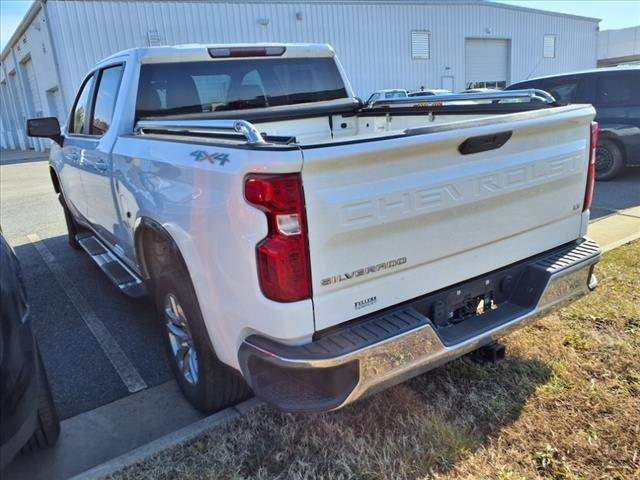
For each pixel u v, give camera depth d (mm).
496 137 2270
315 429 2539
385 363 2000
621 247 4828
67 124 5035
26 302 2111
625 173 8898
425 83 25953
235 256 1998
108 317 4141
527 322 2529
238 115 3682
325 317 1968
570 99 8305
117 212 3514
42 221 7887
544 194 2615
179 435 2523
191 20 19016
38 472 2412
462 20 26469
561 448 2359
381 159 1950
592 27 33562
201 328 2449
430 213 2143
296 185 1804
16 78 30516
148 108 3518
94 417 2820
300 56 4184
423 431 2486
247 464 2346
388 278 2111
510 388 2795
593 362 2998
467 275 2404
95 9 17359
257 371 2082
